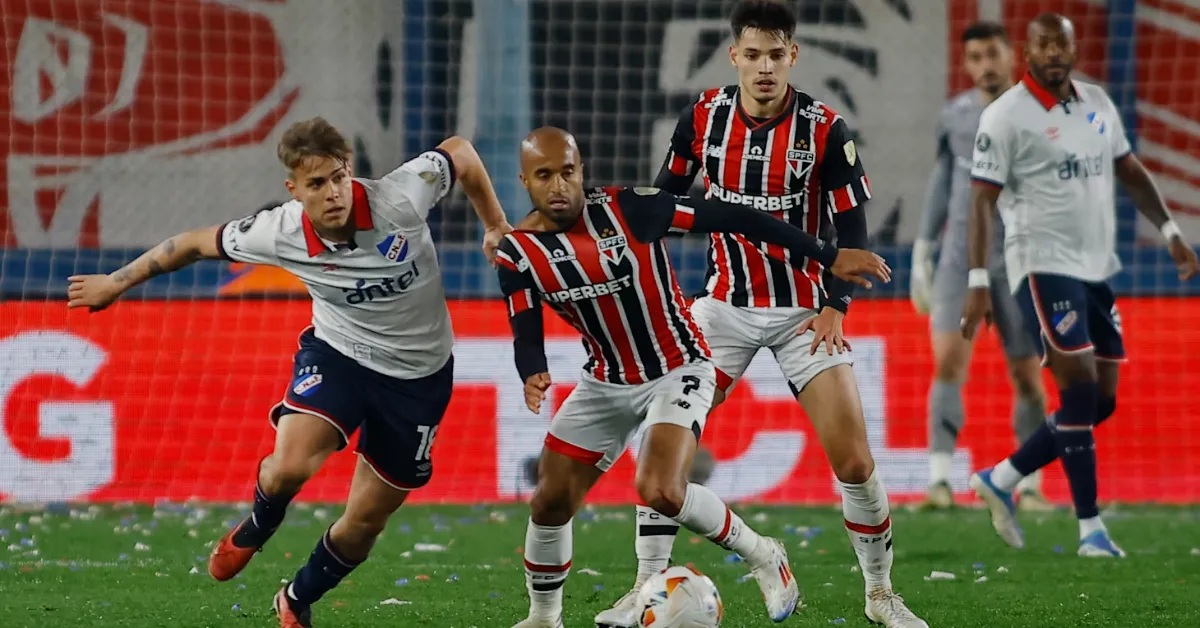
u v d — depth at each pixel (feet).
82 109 145.48
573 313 52.37
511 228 58.13
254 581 69.51
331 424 51.60
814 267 58.39
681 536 87.25
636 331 52.06
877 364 108.27
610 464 54.08
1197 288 113.09
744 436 106.73
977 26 96.73
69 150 144.66
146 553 79.61
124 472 105.91
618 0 154.30
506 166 122.72
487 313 108.78
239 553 52.70
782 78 57.06
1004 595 65.16
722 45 154.81
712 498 52.95
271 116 149.79
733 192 58.95
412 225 52.11
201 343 109.19
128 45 146.51
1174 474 108.47
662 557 56.90
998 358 108.88
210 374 108.68
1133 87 146.72
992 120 79.20
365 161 151.23
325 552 53.26
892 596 55.88
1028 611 60.90
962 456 107.24
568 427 53.31
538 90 154.51
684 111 60.90
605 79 154.61
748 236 52.44
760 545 54.49
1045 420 80.48
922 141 150.51
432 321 53.31
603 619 52.70
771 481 106.32
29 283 119.85
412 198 52.24
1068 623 58.18
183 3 147.95
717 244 60.03
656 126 154.51
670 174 61.67
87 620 58.44
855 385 56.49
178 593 65.67
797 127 57.62
